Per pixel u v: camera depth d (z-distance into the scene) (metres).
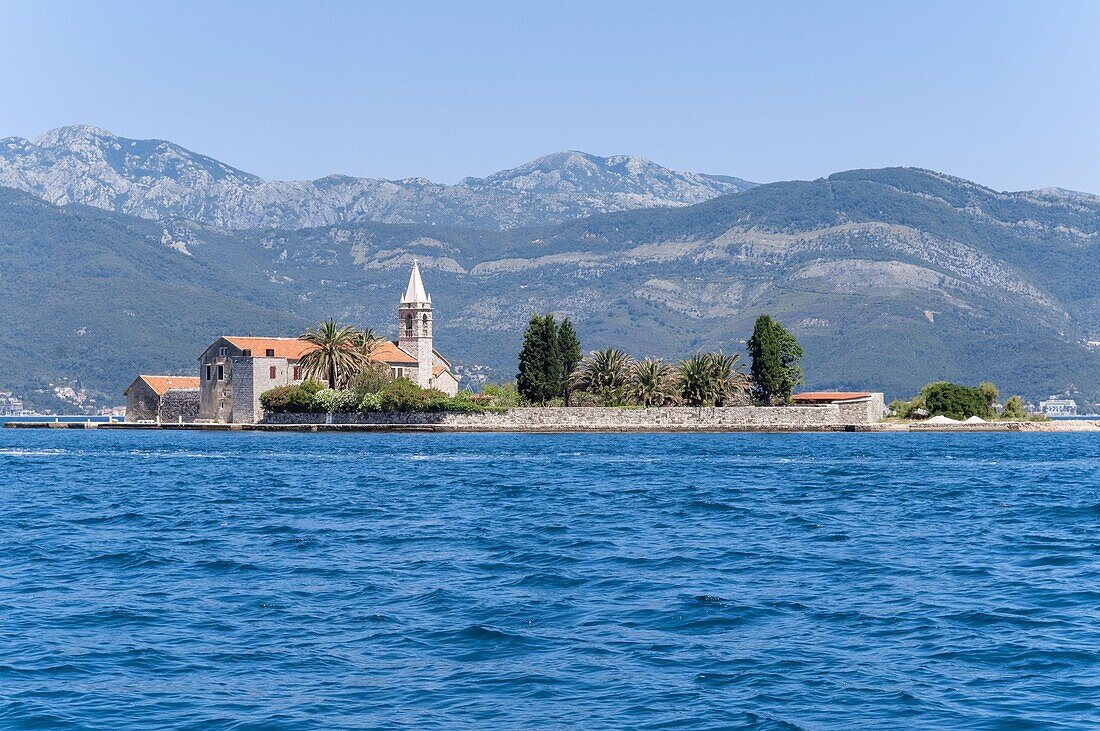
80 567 57.91
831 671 37.75
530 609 47.19
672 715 33.41
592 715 33.47
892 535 71.38
